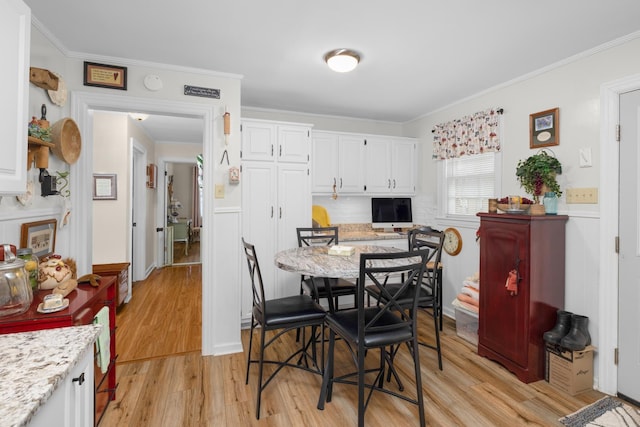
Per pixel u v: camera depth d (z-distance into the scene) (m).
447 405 2.03
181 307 3.93
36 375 0.82
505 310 2.48
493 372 2.44
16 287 1.32
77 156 2.29
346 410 1.98
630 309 2.13
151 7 1.83
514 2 1.78
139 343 2.93
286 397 2.11
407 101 3.57
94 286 1.76
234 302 2.79
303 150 3.45
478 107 3.32
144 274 5.24
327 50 2.37
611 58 2.21
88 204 2.45
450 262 3.68
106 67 2.44
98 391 1.80
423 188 4.16
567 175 2.47
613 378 2.19
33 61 1.93
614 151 2.20
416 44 2.27
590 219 2.32
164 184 6.12
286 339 3.04
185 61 2.55
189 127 4.86
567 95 2.48
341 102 3.62
